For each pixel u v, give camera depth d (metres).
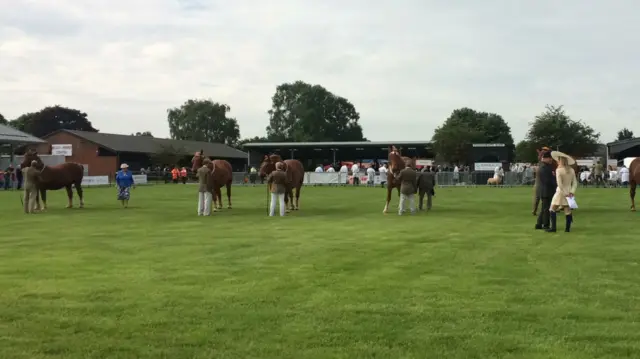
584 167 50.44
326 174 52.12
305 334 6.10
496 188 43.66
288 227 16.33
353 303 7.36
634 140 64.06
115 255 11.31
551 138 61.03
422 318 6.66
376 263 10.20
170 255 11.27
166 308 7.16
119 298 7.69
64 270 9.70
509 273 9.19
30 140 56.88
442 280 8.70
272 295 7.80
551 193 15.03
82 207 24.72
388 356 5.45
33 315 6.88
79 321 6.62
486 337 5.96
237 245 12.60
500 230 15.16
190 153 78.31
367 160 76.06
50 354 5.57
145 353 5.57
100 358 5.46
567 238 13.41
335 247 12.20
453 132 67.44
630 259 10.42
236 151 93.75
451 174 48.38
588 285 8.27
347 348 5.67
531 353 5.50
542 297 7.59
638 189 39.31
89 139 71.38
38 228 16.45
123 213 21.69
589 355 5.43
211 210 21.91
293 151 76.25
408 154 73.69
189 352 5.60
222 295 7.82
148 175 64.44
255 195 34.59
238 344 5.80
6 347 5.76
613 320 6.54
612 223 16.66
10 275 9.27
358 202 27.44
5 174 45.28
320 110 117.81
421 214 20.45
